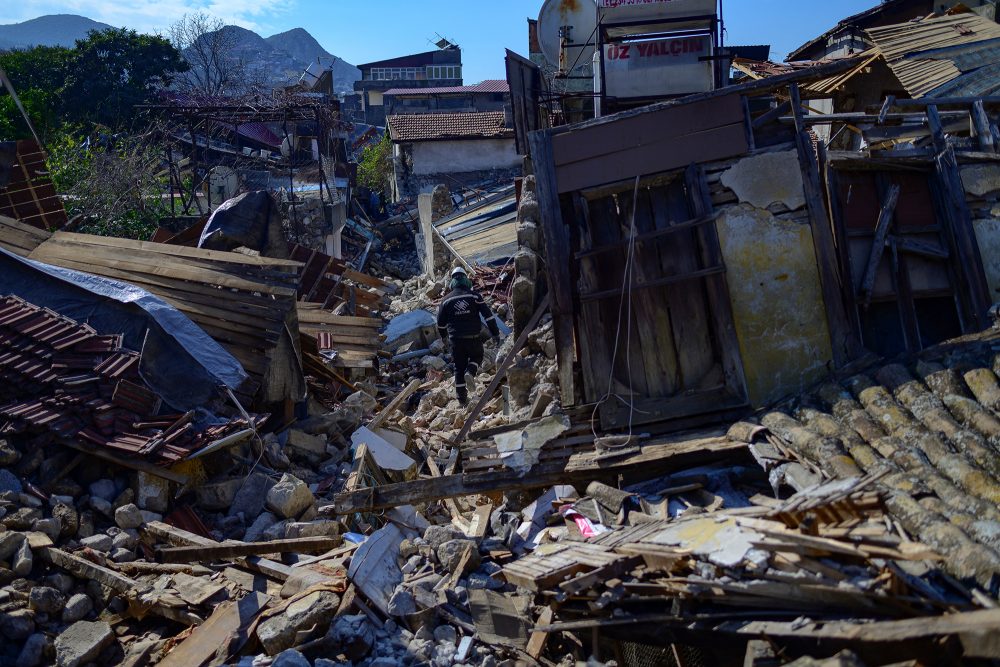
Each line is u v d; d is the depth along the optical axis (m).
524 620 5.27
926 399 5.08
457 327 10.15
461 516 7.68
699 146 6.33
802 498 4.20
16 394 7.96
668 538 4.61
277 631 5.22
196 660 5.21
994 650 3.06
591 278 6.52
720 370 6.33
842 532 3.84
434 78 74.44
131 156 22.22
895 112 8.98
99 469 7.42
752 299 6.29
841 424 5.24
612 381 6.43
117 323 8.71
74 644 5.45
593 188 6.44
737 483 5.61
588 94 12.39
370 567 5.81
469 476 6.31
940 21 12.73
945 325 6.40
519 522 6.45
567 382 6.50
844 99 14.34
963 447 4.58
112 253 9.73
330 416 9.95
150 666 5.41
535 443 6.35
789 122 6.36
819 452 4.96
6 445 7.18
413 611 5.47
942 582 3.55
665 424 6.28
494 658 4.99
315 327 13.52
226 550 6.35
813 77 6.25
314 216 25.94
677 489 5.54
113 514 7.06
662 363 6.41
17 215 13.98
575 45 13.51
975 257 6.22
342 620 5.26
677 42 11.35
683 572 4.27
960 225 6.27
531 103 12.70
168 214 22.30
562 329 6.52
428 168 37.12
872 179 6.48
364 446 8.84
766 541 4.00
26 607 5.70
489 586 5.64
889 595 3.50
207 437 7.84
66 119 40.38
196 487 7.72
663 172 6.37
